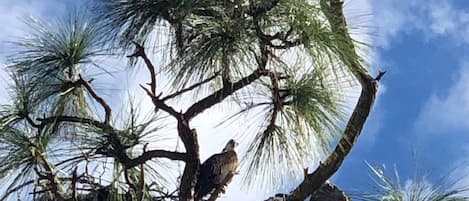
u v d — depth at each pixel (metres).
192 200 4.99
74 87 5.09
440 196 4.38
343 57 4.61
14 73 5.06
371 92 4.90
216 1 4.59
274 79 4.77
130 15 4.80
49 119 5.00
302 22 4.54
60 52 5.07
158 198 5.04
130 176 5.12
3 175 4.92
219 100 4.86
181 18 4.64
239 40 4.55
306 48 4.60
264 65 4.72
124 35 4.82
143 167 4.97
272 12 4.57
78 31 5.09
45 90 5.09
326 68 4.68
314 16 4.57
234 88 4.81
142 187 4.89
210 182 5.66
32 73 5.07
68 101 5.15
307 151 4.94
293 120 4.93
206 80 4.75
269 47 4.64
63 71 5.11
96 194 5.10
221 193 5.70
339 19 4.70
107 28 4.86
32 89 5.05
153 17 4.73
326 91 4.84
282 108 4.91
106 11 4.86
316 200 5.57
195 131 4.95
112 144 4.95
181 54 4.65
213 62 4.62
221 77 4.89
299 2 4.56
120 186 5.00
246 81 4.77
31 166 4.95
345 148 4.93
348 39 4.69
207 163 5.71
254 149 4.98
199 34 4.59
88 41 5.06
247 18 4.59
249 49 4.62
